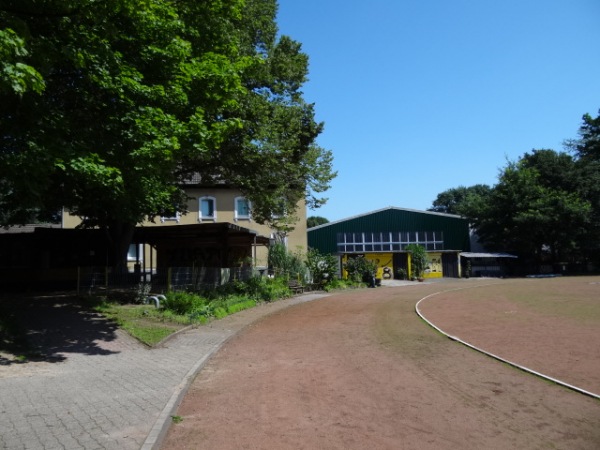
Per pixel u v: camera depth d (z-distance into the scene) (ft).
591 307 58.95
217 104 41.47
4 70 21.20
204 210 112.88
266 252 117.39
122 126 34.40
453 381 26.18
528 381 26.14
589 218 150.30
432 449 16.78
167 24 36.58
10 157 27.02
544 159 165.89
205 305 54.90
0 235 78.02
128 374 26.63
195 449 16.56
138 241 78.28
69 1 27.58
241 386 25.22
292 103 70.95
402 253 149.69
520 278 137.49
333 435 18.04
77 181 36.14
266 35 67.72
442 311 58.23
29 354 29.96
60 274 79.20
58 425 18.11
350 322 50.31
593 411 21.09
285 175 71.36
